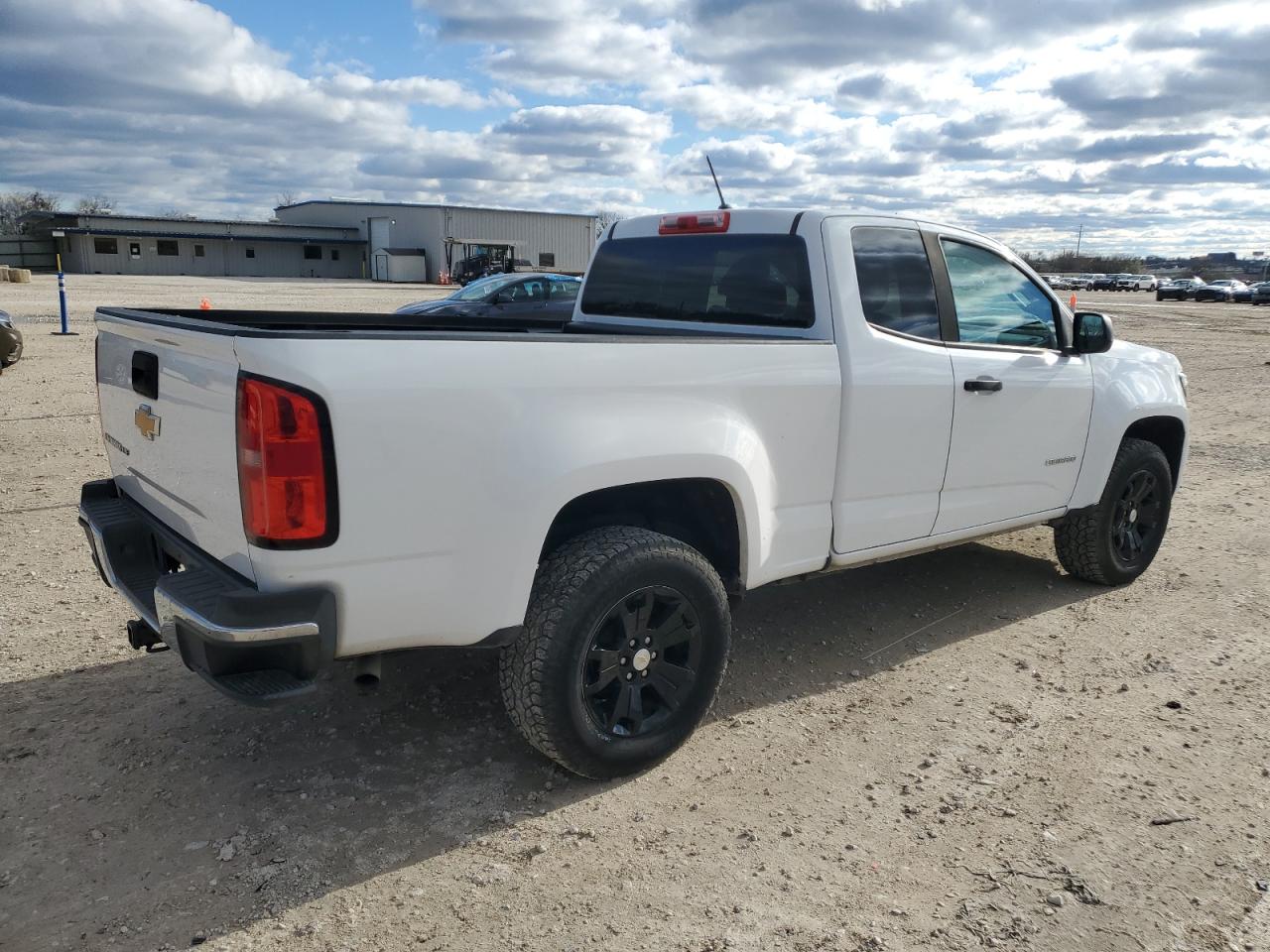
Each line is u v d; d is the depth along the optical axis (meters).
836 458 3.72
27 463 7.52
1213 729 3.66
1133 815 3.06
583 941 2.47
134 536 3.30
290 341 2.46
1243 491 7.73
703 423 3.21
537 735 3.01
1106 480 4.96
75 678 3.90
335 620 2.62
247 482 2.51
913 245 4.05
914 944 2.47
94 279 50.34
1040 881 2.73
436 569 2.73
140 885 2.66
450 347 2.69
